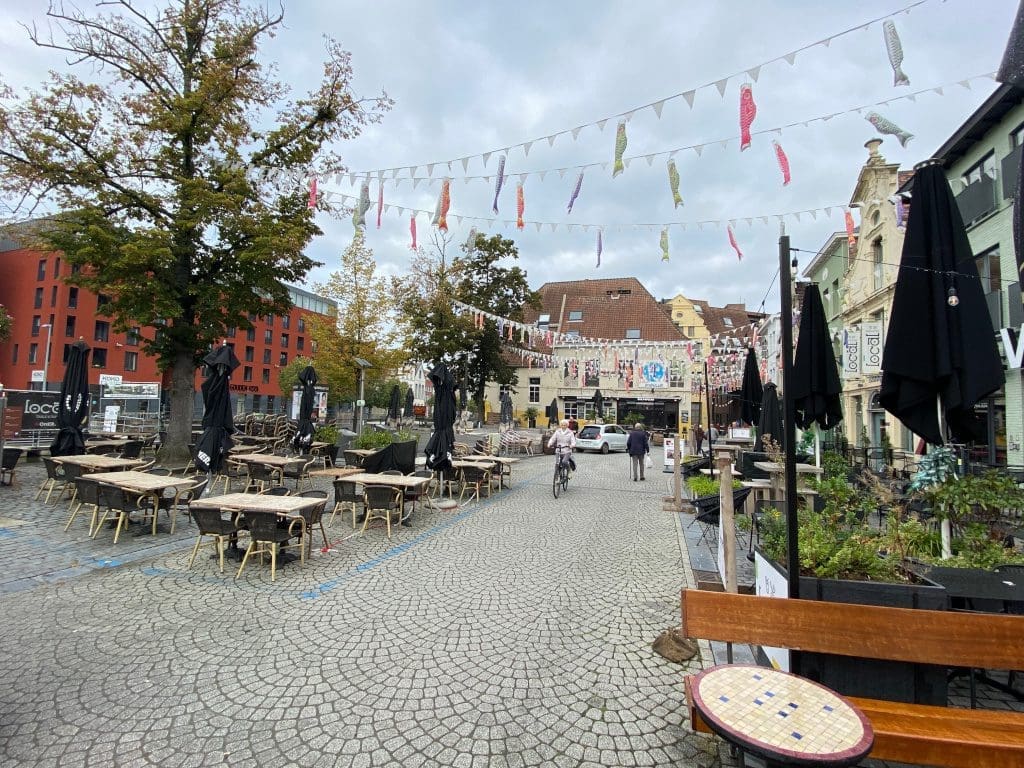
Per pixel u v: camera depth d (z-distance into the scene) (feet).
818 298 19.76
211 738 9.36
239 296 48.49
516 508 33.37
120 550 20.92
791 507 10.58
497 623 14.83
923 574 12.13
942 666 9.37
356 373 80.23
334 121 49.11
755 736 6.48
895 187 53.16
